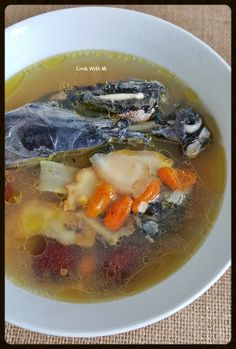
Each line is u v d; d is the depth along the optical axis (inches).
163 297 5.9
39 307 6.0
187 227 6.7
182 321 6.3
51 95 7.6
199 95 7.4
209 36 8.5
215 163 7.0
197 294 5.7
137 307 5.9
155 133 7.1
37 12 8.6
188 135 7.0
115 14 7.7
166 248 6.5
